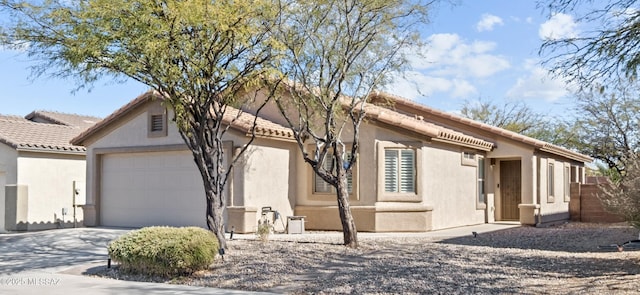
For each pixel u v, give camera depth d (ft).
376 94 55.57
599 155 106.83
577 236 56.59
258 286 32.63
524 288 30.53
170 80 39.86
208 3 37.47
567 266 37.09
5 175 69.10
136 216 65.98
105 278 36.22
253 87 53.72
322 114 50.11
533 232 61.05
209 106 42.27
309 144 63.67
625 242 50.14
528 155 72.13
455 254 42.32
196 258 35.63
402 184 61.16
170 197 63.72
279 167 62.23
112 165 68.28
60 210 73.00
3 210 68.69
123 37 38.42
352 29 46.32
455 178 68.39
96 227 66.59
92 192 68.44
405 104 77.87
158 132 64.03
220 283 33.73
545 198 74.90
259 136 58.18
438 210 64.18
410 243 49.44
